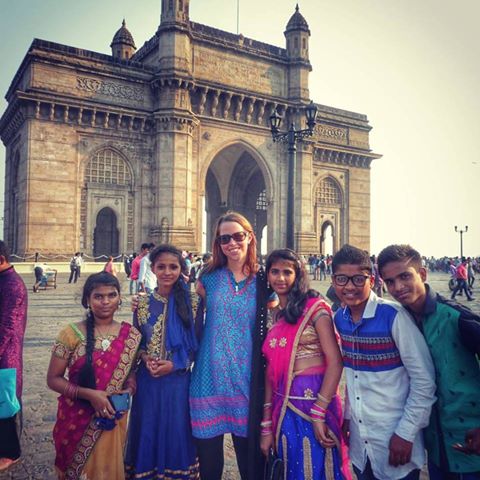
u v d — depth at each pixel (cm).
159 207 3488
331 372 353
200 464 409
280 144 4175
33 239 3170
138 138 3581
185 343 421
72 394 393
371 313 347
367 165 4959
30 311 1691
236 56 3941
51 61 3228
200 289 439
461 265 2314
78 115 3341
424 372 321
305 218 4172
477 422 316
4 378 435
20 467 520
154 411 418
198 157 3716
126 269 2833
